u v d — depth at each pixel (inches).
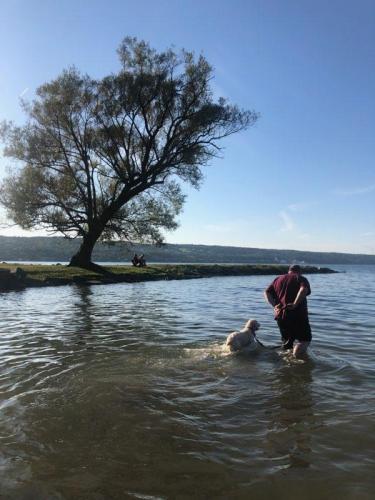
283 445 177.6
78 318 521.7
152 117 1293.1
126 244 1502.2
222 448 175.2
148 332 427.8
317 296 890.1
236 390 247.0
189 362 306.7
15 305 653.3
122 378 265.7
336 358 326.3
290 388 251.1
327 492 145.0
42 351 338.6
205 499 141.5
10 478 152.8
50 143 1277.1
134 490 146.2
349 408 218.7
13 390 241.3
